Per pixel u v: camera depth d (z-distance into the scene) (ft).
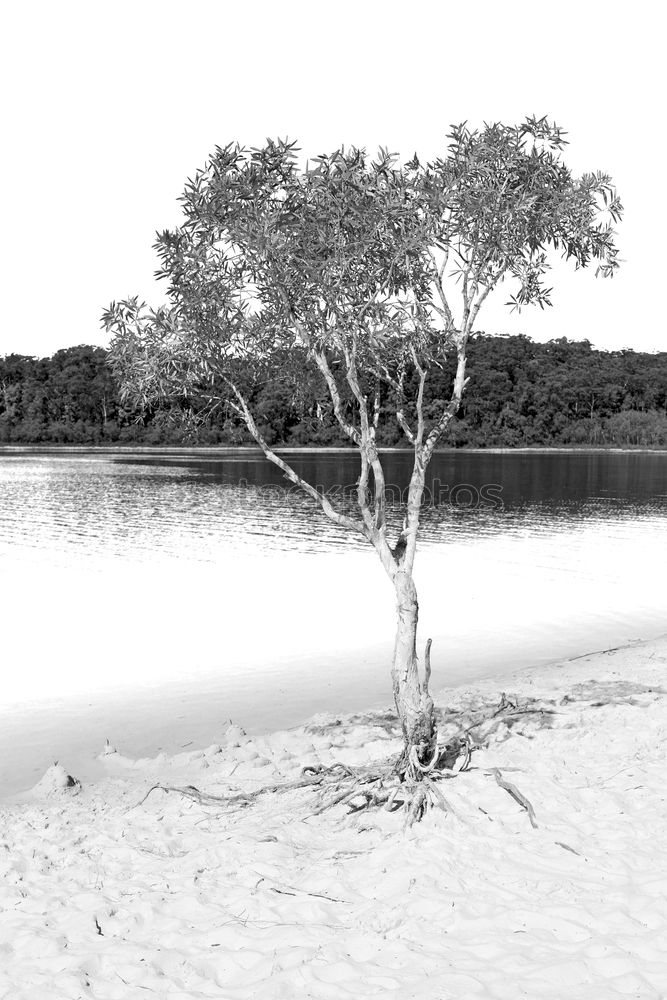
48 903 22.82
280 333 30.78
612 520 132.36
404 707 29.73
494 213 29.25
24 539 108.88
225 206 28.32
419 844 24.77
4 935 21.07
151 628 62.23
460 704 41.39
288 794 30.71
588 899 20.86
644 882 21.61
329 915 21.15
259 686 48.34
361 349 30.35
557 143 30.17
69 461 304.09
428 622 64.34
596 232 30.68
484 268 30.09
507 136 29.94
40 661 53.57
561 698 41.65
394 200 28.99
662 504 158.71
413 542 30.25
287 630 61.62
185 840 27.09
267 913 21.58
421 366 31.42
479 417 497.05
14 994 18.38
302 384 33.53
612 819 26.18
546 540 109.19
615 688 43.11
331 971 18.22
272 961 18.93
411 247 28.81
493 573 85.10
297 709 44.06
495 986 17.29
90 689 47.83
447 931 19.88
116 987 18.57
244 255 29.19
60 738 40.09
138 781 33.96
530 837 24.97
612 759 32.30
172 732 40.91
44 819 29.78
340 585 78.79
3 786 34.32
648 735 34.91
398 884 22.29
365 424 30.55
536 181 30.04
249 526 122.42
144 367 29.09
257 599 72.49
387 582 80.28
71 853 26.43
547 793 28.27
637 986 17.03
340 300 29.53
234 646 57.16
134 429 457.68
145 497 166.91
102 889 23.70
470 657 54.34
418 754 29.55
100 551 99.09
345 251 28.84
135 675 50.62
